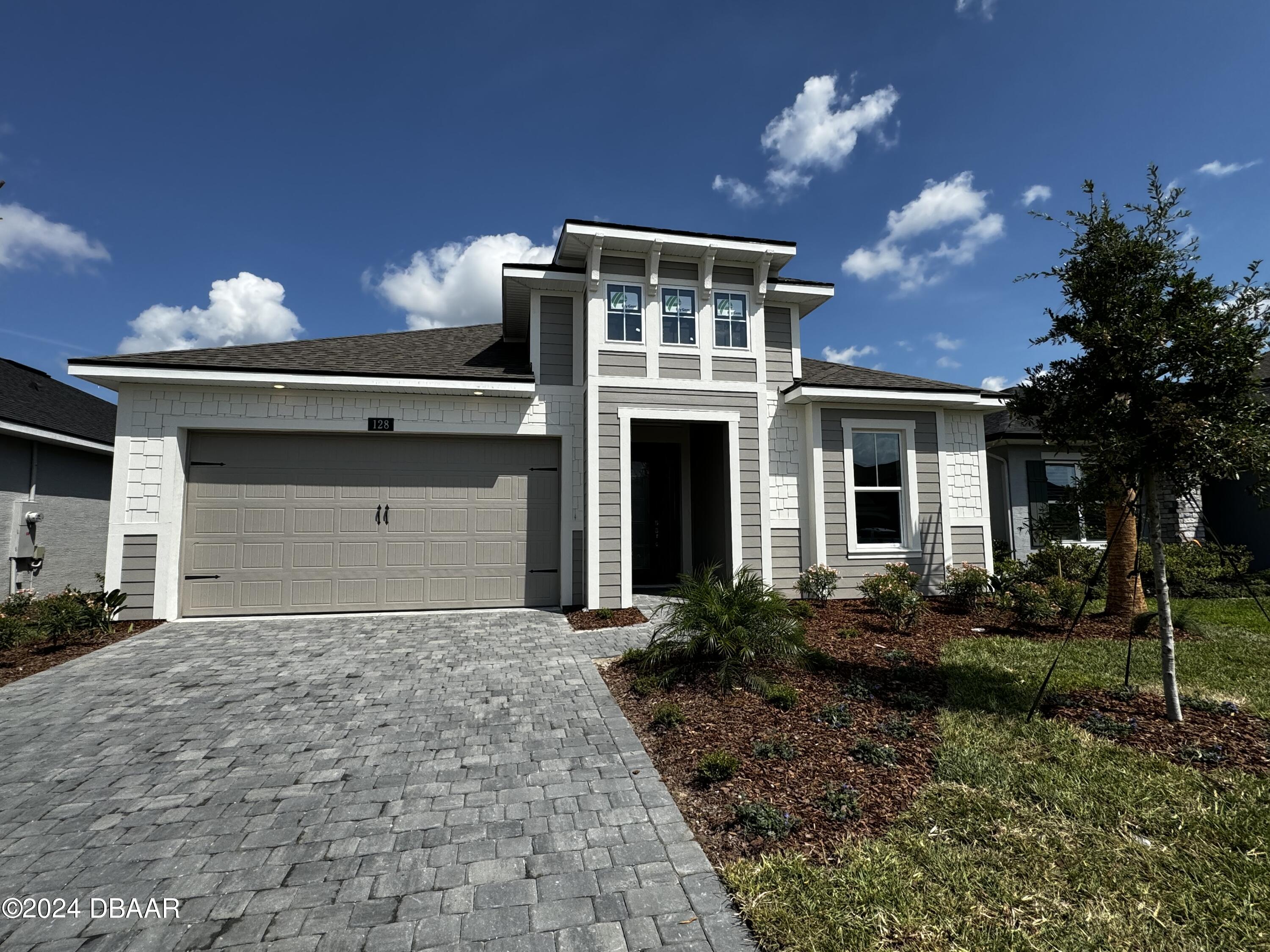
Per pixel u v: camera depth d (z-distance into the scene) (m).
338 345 9.78
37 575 10.17
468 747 3.85
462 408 8.63
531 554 8.80
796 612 7.46
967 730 3.82
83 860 2.61
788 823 2.73
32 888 2.41
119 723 4.32
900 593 6.89
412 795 3.20
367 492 8.39
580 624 7.55
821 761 3.43
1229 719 3.93
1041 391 4.50
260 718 4.39
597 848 2.66
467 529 8.65
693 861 2.55
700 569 10.21
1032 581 8.38
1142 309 4.02
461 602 8.54
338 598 8.20
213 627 7.36
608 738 3.97
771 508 9.11
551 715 4.42
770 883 2.32
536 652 6.25
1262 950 1.91
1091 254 4.21
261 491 8.10
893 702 4.38
